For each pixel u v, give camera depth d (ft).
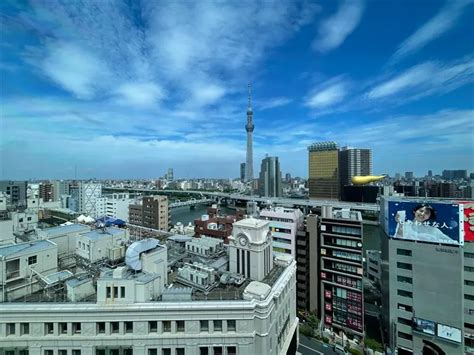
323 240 200.44
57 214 323.37
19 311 97.86
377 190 572.92
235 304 104.99
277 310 120.78
